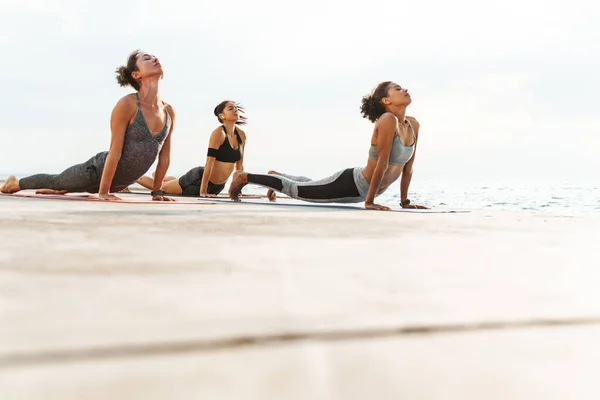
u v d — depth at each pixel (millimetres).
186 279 1176
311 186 5691
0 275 1173
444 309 967
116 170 5137
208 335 776
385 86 5172
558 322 898
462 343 782
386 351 737
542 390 630
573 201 10578
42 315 858
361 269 1367
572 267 1479
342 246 1830
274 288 1106
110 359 675
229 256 1520
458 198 12445
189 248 1664
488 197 12930
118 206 3873
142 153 5074
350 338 785
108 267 1296
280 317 881
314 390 604
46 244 1683
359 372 660
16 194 5211
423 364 695
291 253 1616
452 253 1732
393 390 614
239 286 1117
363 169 5355
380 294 1077
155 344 732
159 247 1671
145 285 1104
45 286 1072
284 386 612
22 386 592
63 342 729
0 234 1939
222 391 595
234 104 7316
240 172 6160
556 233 2582
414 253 1707
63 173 5434
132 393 583
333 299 1021
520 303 1029
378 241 2025
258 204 5207
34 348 704
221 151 7344
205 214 3289
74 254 1485
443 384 636
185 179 7789
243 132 7734
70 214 2947
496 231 2645
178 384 610
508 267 1463
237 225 2541
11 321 820
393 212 4363
